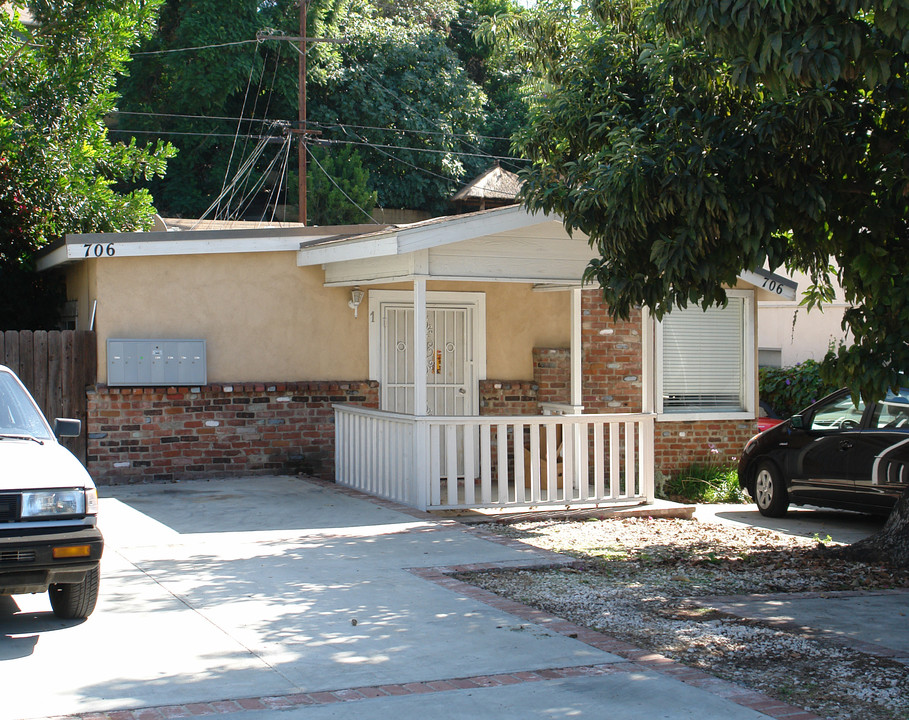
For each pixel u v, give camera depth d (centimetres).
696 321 1496
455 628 668
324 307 1361
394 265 1163
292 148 3462
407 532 991
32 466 648
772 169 859
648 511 1191
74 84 1748
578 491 1218
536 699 535
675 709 523
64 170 1673
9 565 606
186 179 3350
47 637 634
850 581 868
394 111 3547
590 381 1438
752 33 740
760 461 1320
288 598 737
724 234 855
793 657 626
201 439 1295
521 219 1137
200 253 1283
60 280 1505
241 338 1319
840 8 694
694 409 1495
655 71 944
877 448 1156
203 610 701
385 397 1398
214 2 3191
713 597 795
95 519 646
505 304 1455
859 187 884
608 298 924
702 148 848
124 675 561
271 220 3419
